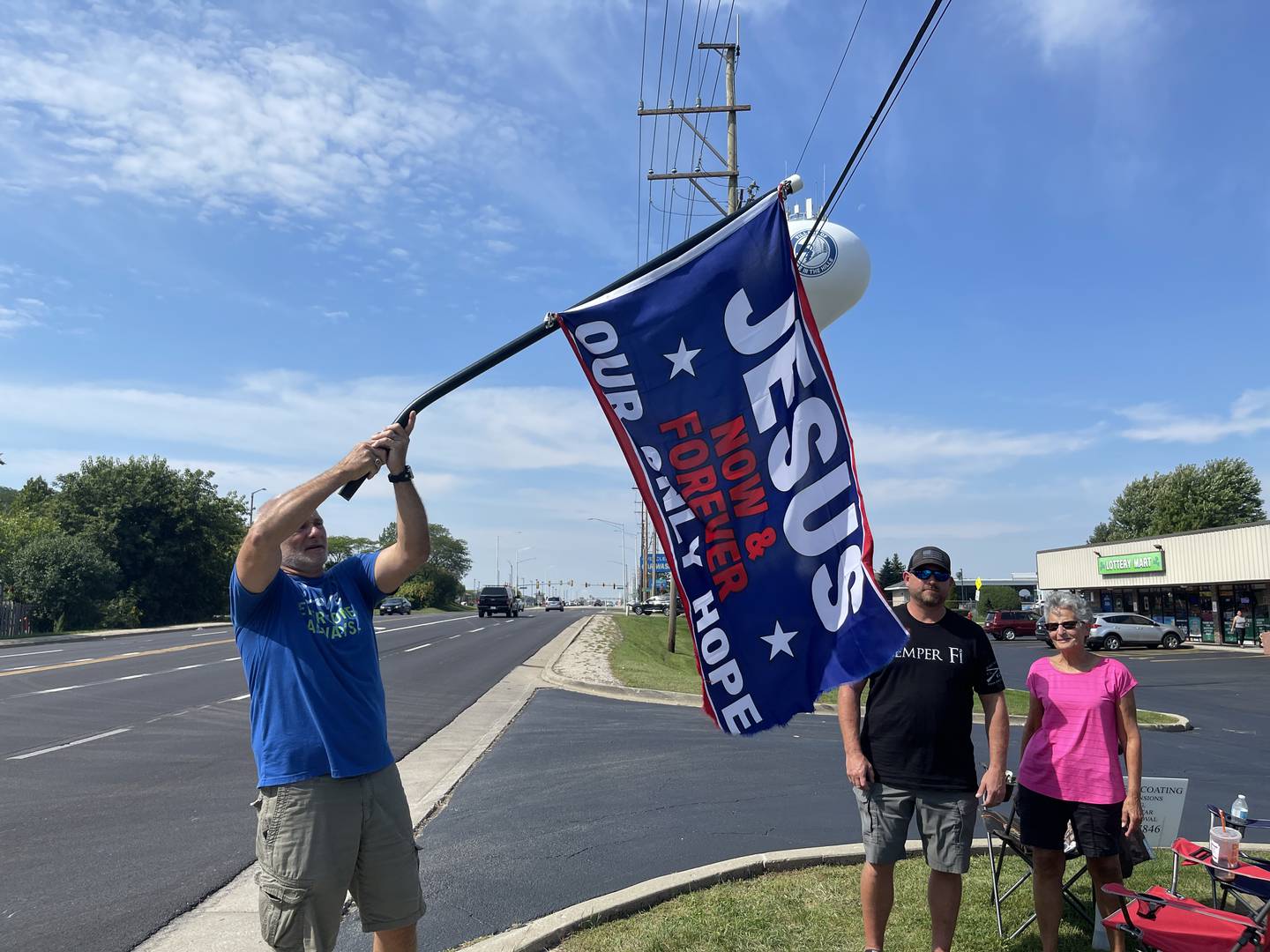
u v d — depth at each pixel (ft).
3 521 158.20
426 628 134.10
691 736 38.73
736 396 13.00
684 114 75.51
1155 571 145.28
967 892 18.21
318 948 9.96
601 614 238.48
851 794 27.68
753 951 14.56
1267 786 31.76
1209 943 12.52
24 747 33.81
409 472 11.03
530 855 20.83
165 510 179.22
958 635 14.01
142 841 21.75
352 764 9.98
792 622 12.78
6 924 16.40
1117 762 14.60
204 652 83.56
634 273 13.04
